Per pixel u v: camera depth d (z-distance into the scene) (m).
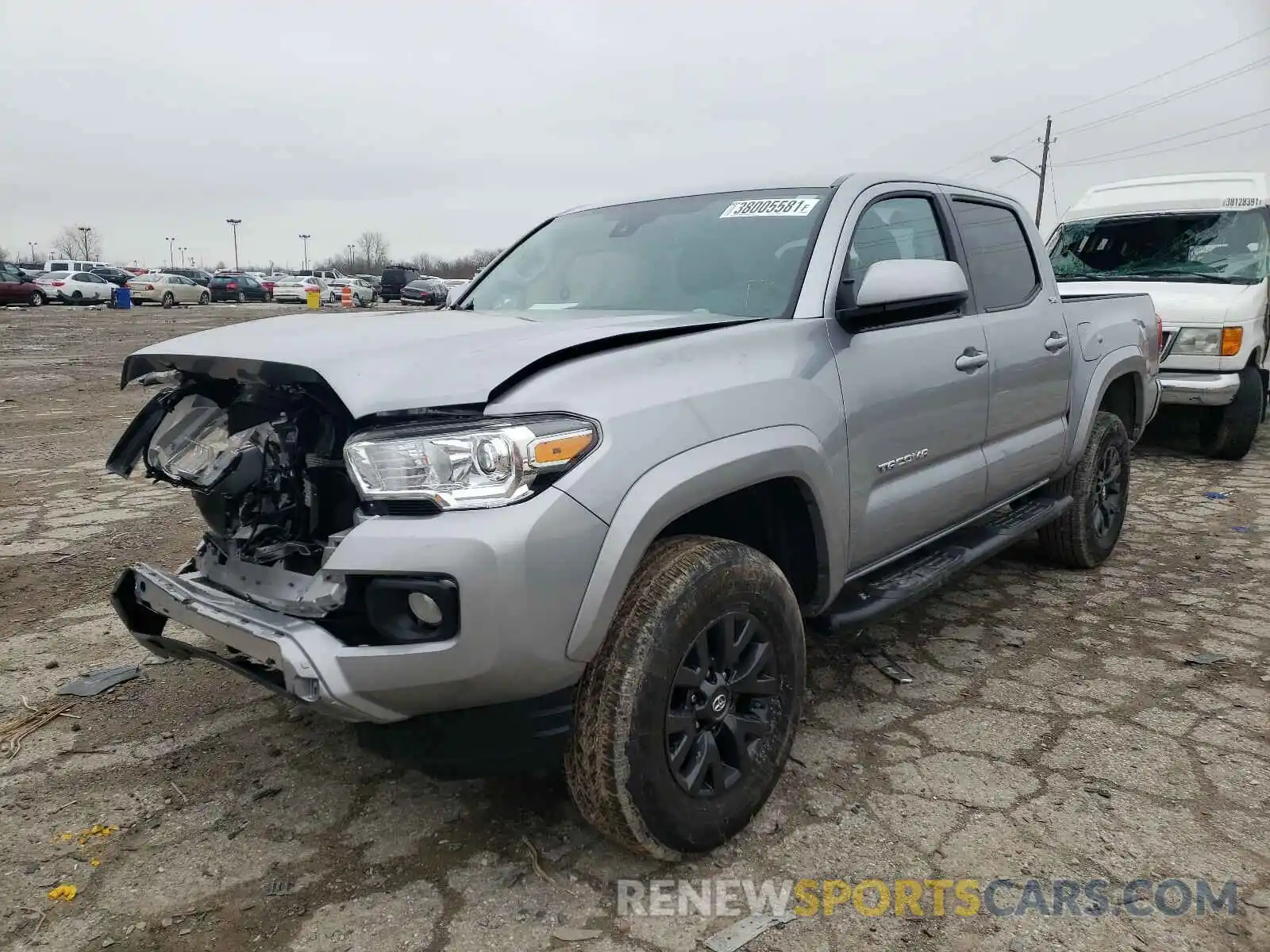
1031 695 3.53
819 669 3.76
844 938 2.22
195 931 2.24
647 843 2.36
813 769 2.98
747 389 2.56
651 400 2.32
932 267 2.92
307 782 2.90
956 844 2.58
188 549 5.23
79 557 5.09
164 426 2.82
